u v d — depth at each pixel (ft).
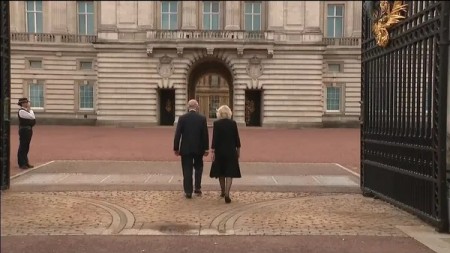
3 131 34.22
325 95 149.59
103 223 25.52
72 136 95.04
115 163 51.62
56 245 21.62
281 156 60.49
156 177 41.78
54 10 146.61
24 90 145.59
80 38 146.30
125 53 138.41
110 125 139.03
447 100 24.22
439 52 24.20
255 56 138.21
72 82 146.72
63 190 35.04
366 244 21.97
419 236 23.24
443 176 24.09
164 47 135.74
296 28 139.44
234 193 34.50
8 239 22.44
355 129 137.08
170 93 143.95
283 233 23.77
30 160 54.49
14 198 31.89
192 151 32.73
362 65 34.81
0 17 33.22
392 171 29.76
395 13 28.81
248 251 20.97
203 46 135.03
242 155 61.21
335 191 35.47
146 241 22.33
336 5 151.43
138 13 138.72
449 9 23.81
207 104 205.57
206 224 25.52
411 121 27.37
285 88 139.64
